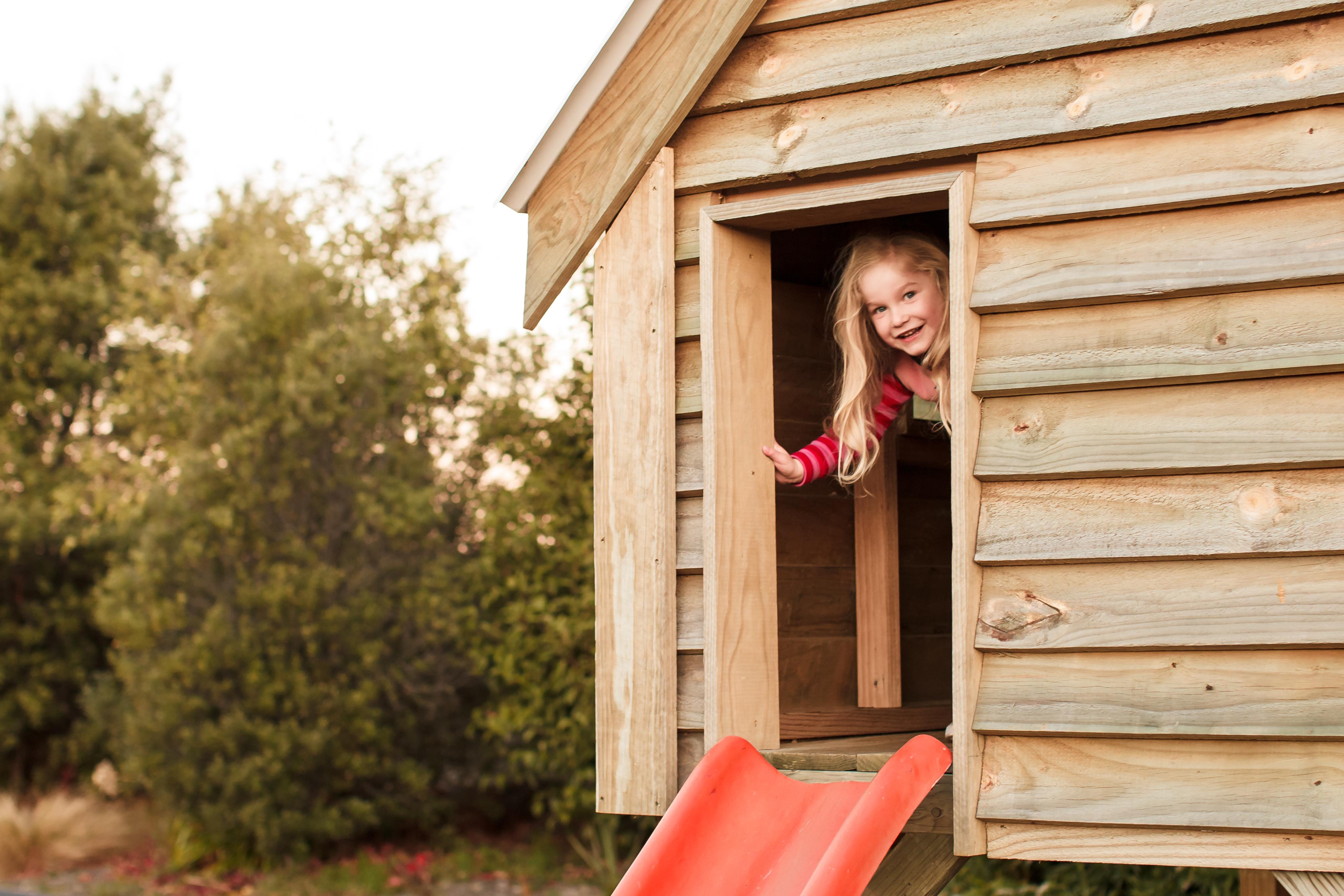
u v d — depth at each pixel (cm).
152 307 1073
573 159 289
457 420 996
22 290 1246
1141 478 221
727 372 268
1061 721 220
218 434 924
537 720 808
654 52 273
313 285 955
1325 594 206
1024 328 233
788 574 310
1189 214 222
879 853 204
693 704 268
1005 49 236
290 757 869
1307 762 206
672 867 228
